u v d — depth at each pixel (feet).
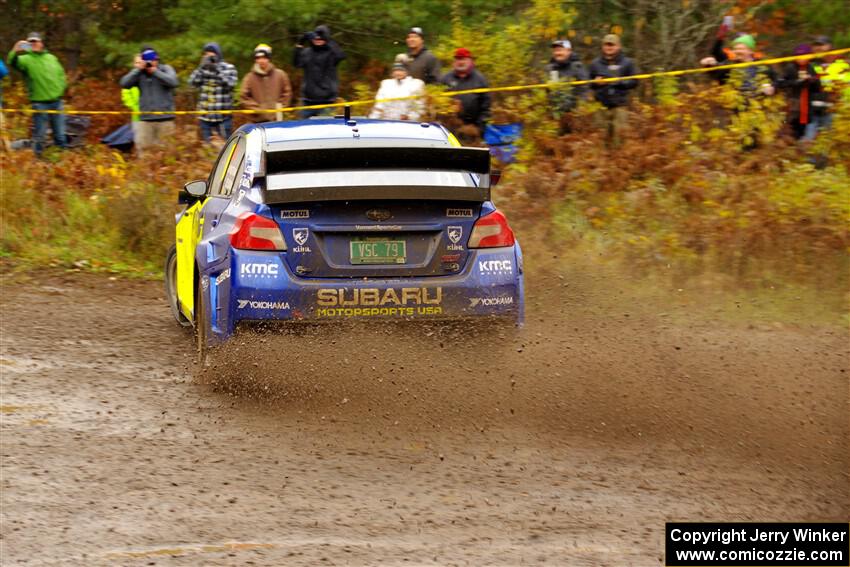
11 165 115.44
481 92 116.16
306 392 57.31
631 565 37.40
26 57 138.10
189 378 63.41
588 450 50.01
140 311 85.05
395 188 57.11
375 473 47.11
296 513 42.39
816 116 109.19
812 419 54.60
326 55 131.23
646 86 119.55
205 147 122.62
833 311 81.87
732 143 101.81
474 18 175.83
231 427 53.83
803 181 93.61
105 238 107.34
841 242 88.94
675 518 41.83
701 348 67.77
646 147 103.45
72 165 120.47
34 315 81.87
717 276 87.20
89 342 73.20
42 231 107.24
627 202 97.96
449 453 49.60
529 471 47.29
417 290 57.67
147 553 38.47
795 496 44.29
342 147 58.95
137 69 133.28
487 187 58.70
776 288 85.97
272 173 58.85
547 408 55.11
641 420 53.88
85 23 209.77
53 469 47.57
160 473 47.11
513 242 59.93
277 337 57.52
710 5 160.86
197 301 65.57
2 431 53.11
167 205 108.88
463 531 40.55
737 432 52.54
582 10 171.73
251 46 179.63
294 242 57.41
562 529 40.73
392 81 119.85
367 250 57.77
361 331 57.67
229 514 42.27
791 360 65.92
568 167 104.53
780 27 180.34
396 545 39.19
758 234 89.25
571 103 114.32
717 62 123.65
